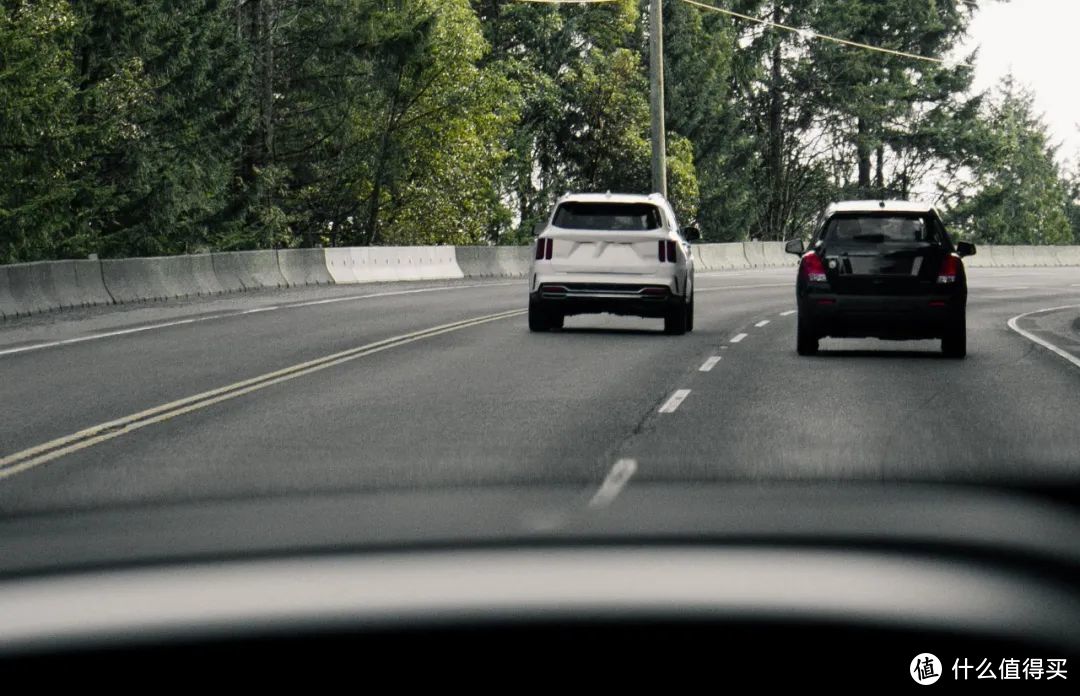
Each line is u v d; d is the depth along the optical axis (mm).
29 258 49344
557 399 14859
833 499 9539
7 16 46031
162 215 54875
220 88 59062
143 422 13273
